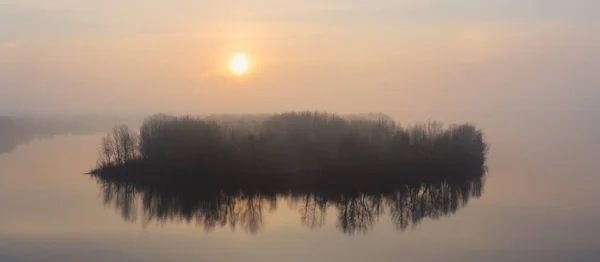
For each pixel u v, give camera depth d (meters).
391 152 47.44
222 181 45.53
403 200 41.72
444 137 49.56
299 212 38.97
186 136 48.12
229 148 47.31
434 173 47.19
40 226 33.69
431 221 35.62
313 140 47.47
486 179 46.00
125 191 44.09
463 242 30.72
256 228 34.72
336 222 36.16
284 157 47.03
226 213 38.81
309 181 45.59
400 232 33.28
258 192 44.47
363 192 44.16
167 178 46.34
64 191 43.31
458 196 41.44
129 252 29.23
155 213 38.31
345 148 47.09
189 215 38.12
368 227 34.84
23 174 48.44
